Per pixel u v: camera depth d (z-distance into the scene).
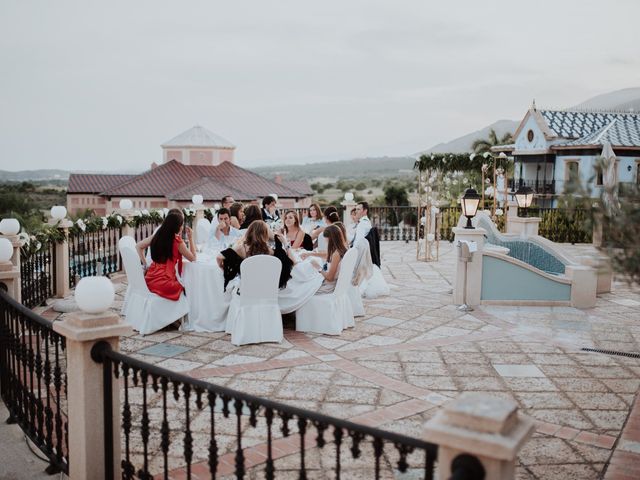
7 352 4.89
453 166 15.27
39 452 4.26
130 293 7.57
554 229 19.08
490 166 15.40
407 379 5.66
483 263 9.20
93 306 3.53
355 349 6.66
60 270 9.46
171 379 3.07
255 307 6.85
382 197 45.09
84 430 3.53
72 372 3.59
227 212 8.90
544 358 6.42
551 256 10.98
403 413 4.81
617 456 4.08
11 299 4.64
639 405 5.05
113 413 3.56
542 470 3.88
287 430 2.60
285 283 7.11
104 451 3.58
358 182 121.56
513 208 15.09
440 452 2.11
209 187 34.91
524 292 9.26
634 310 9.05
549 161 31.27
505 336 7.33
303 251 8.62
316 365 6.05
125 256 7.40
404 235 19.06
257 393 5.23
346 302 7.63
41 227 9.18
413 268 13.35
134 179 40.06
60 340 3.73
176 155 43.66
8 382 4.92
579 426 4.61
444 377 5.73
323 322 7.30
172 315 7.32
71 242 10.11
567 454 4.12
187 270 7.45
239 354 6.41
